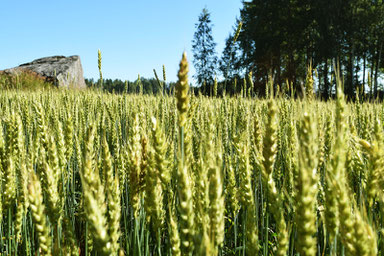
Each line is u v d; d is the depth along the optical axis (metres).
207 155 1.83
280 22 57.03
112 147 4.77
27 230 2.94
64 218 2.17
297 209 1.39
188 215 1.59
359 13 48.06
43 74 26.41
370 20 47.94
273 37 55.56
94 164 2.18
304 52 58.53
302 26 55.16
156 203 1.96
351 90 42.94
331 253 1.54
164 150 1.92
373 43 51.03
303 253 1.37
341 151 1.49
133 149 2.09
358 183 2.60
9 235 2.52
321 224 2.60
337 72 1.79
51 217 1.97
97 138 4.11
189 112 2.17
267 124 1.82
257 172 3.00
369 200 1.91
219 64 60.81
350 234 1.37
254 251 1.79
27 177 2.21
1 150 2.74
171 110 3.95
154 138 1.90
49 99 5.71
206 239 1.36
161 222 2.01
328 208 1.53
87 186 1.56
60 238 2.11
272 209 1.73
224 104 4.80
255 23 56.72
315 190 1.37
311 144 1.39
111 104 6.39
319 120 2.38
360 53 51.97
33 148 2.82
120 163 2.77
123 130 5.36
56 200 1.99
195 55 66.94
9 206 2.43
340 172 1.49
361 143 2.00
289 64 58.06
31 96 6.84
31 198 1.67
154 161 1.93
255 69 54.00
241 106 5.19
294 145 2.68
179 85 1.79
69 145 2.95
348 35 49.00
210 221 1.59
